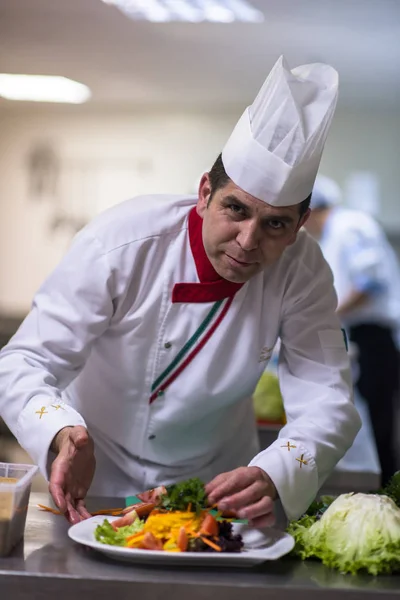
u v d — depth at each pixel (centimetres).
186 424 255
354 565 185
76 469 213
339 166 927
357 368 704
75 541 200
